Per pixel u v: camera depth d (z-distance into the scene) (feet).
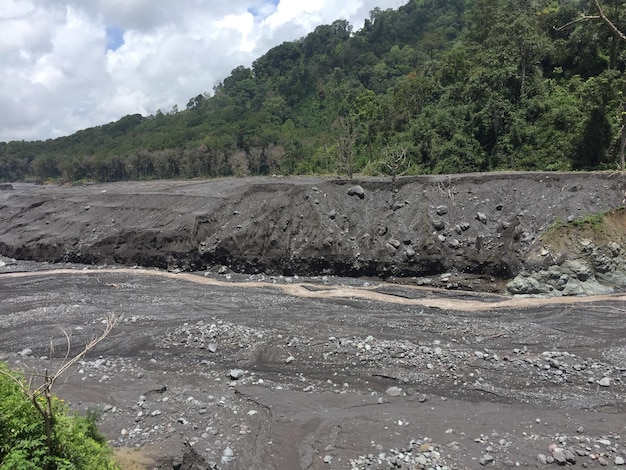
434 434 43.50
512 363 56.18
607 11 139.33
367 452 41.32
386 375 55.16
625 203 92.58
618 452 39.88
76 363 58.70
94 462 29.76
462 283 90.84
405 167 153.17
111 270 113.60
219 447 41.11
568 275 84.53
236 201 117.50
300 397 50.83
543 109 135.13
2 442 26.32
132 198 137.39
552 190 97.66
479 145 141.28
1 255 139.13
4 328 73.51
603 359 56.95
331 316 74.69
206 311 79.71
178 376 55.88
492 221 97.14
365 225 105.19
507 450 40.78
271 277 103.14
